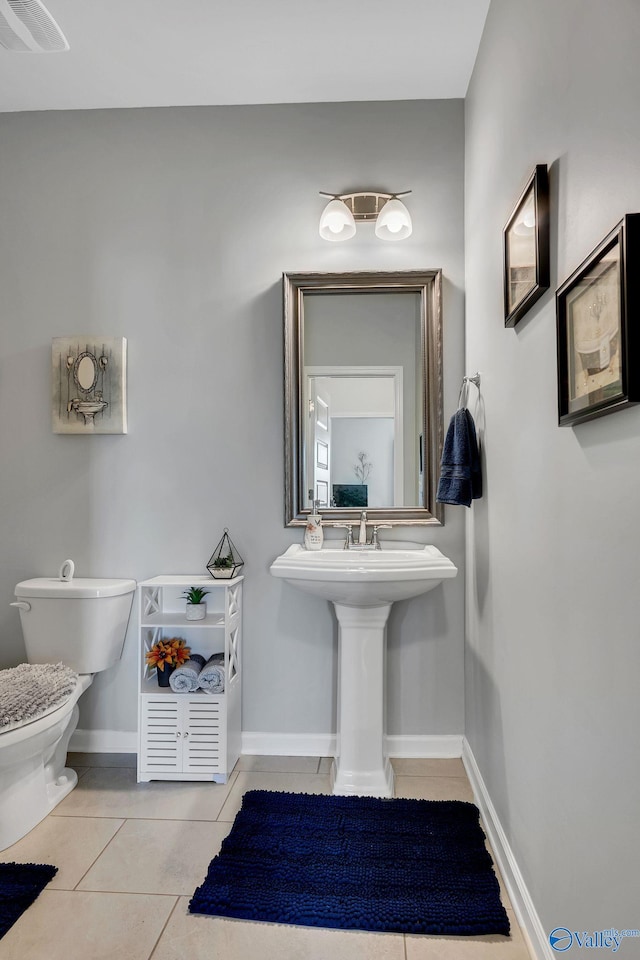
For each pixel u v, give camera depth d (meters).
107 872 1.82
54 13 2.10
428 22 2.16
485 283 2.16
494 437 2.01
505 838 1.83
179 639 2.58
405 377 2.61
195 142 2.66
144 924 1.61
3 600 2.67
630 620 1.00
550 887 1.41
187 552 2.64
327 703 2.62
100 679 2.66
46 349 2.68
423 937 1.58
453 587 2.59
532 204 1.50
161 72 2.44
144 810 2.17
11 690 2.04
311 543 2.51
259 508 2.63
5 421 2.67
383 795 2.25
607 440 1.09
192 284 2.66
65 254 2.68
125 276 2.67
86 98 2.61
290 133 2.65
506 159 1.85
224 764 2.36
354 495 2.62
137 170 2.66
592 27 1.15
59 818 2.11
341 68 2.43
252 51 2.32
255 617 2.63
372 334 2.62
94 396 2.63
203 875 1.81
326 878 1.77
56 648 2.44
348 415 2.62
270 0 2.05
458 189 2.61
